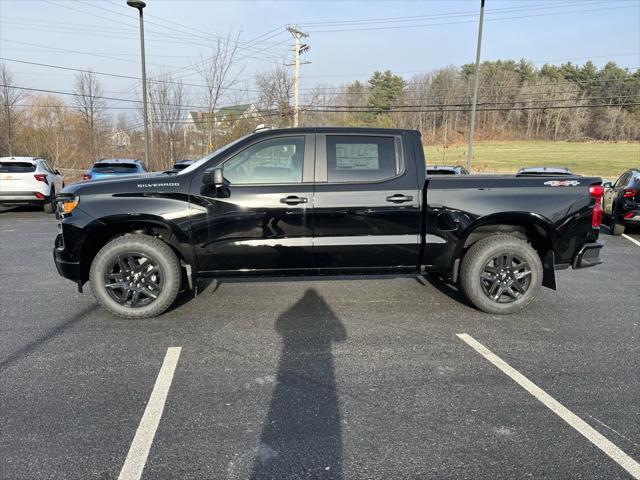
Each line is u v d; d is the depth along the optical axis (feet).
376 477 7.73
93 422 9.30
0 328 14.34
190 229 14.42
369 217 14.74
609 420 9.42
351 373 11.44
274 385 10.84
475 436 8.86
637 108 277.23
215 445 8.57
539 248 16.31
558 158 187.83
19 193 41.19
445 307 16.49
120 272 14.82
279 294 17.87
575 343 13.38
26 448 8.45
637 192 31.91
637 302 17.38
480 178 15.19
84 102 109.09
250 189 14.48
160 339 13.51
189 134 98.89
